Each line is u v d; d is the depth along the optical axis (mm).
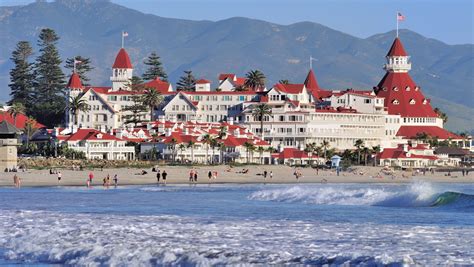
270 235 111875
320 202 178500
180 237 109750
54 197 197375
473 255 94562
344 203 176500
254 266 90812
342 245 102500
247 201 184250
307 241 106188
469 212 153375
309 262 91750
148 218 135625
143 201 183375
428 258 92562
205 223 127438
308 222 130875
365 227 122625
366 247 100750
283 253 96250
